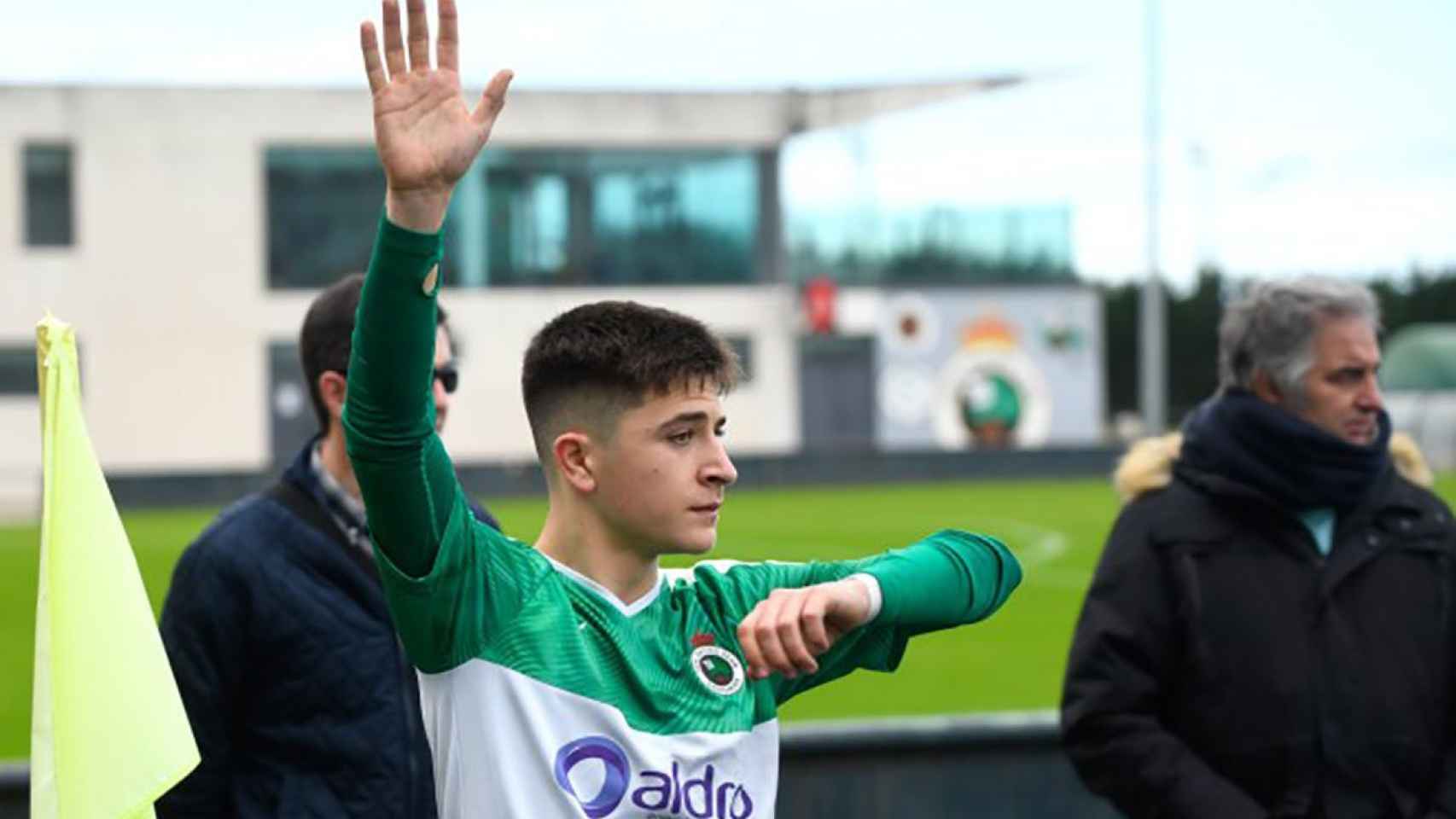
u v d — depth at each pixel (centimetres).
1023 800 1409
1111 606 779
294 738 704
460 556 509
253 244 6575
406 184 484
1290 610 760
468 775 514
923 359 7556
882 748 1398
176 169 6512
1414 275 10931
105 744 522
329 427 728
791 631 500
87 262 6481
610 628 530
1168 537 772
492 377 6862
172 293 6544
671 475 525
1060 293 7669
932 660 2423
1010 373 7638
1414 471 816
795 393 7281
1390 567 768
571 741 515
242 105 6544
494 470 5650
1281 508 762
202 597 704
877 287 7488
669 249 7056
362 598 710
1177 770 749
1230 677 759
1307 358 758
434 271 492
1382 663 758
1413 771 759
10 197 6412
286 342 6644
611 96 6869
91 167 6450
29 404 6450
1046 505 5234
